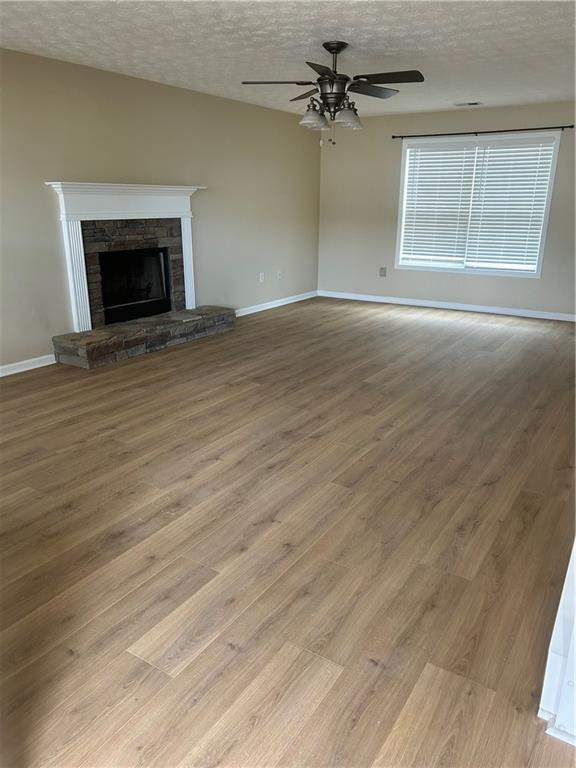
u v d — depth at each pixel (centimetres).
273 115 704
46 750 149
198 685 170
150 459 317
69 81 464
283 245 773
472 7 321
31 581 216
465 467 310
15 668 175
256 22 351
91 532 248
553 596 210
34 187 455
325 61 452
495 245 715
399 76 371
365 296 831
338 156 795
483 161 695
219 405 400
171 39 391
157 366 493
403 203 763
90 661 178
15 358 469
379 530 251
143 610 201
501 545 241
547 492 285
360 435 351
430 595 210
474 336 608
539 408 398
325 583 216
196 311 615
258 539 244
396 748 151
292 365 498
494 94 588
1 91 420
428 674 175
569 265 673
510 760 148
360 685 171
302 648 185
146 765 146
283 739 153
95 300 523
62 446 333
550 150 652
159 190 555
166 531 249
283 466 310
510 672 176
